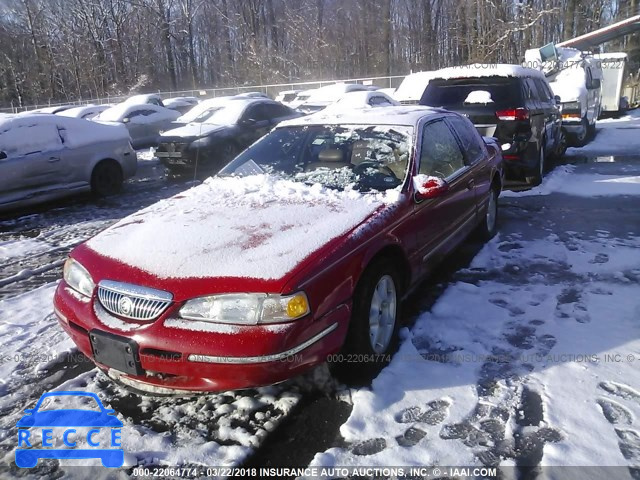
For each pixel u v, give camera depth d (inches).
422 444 108.7
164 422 120.3
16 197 324.8
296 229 128.1
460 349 143.0
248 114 460.8
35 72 1737.2
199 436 115.0
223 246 121.1
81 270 126.6
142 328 110.8
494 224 244.8
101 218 320.2
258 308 107.7
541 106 342.3
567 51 596.7
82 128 367.2
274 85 1441.9
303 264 113.3
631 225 249.4
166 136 426.9
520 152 307.9
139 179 448.8
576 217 267.1
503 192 329.7
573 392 122.0
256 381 108.7
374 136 174.6
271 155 182.2
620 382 124.6
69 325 124.0
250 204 146.9
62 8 1724.9
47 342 161.0
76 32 1711.4
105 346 114.7
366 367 127.3
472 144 215.6
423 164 166.6
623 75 796.0
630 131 613.3
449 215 178.2
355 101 557.6
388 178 158.9
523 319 158.6
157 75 1839.3
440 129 191.6
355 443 110.0
